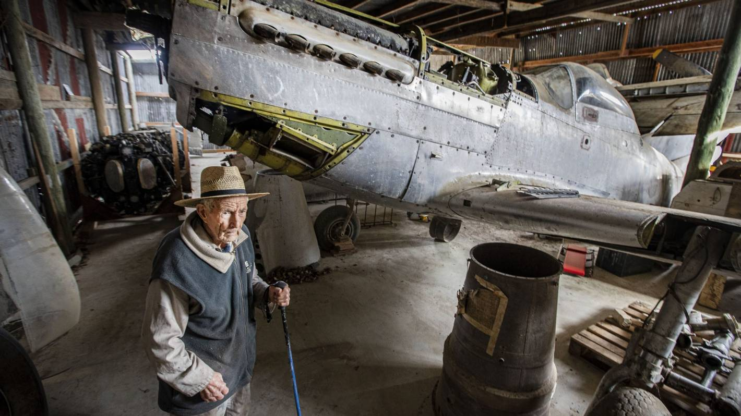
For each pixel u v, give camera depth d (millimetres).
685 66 6176
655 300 3434
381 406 2031
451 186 2586
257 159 2174
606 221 1812
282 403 2002
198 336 1196
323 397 2066
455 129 2490
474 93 2529
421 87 2311
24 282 1794
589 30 10453
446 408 1878
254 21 1790
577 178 3268
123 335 2533
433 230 4668
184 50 1729
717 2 8055
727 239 1596
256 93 1859
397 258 4184
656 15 9094
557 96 3107
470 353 1760
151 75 13719
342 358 2412
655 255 1853
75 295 2014
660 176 4074
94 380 2102
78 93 5398
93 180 4406
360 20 2283
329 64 2020
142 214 4711
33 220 1864
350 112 2104
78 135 5086
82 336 2500
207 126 2016
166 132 7316
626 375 1865
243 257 1358
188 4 1712
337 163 2217
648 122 5211
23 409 1581
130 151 4492
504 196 2336
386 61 2150
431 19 6883
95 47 6270
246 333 1390
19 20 3100
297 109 1959
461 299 1802
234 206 1113
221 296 1188
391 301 3199
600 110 3305
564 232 2020
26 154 3318
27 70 3195
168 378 1073
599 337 2568
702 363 2064
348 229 4434
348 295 3260
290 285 3373
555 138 2998
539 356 1686
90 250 4023
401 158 2361
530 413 1730
